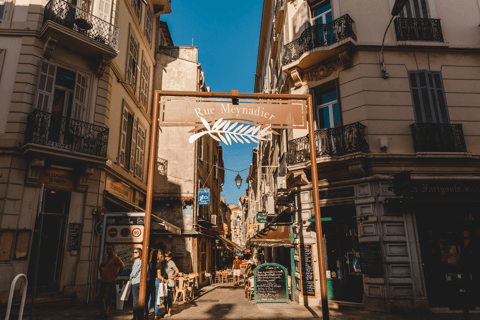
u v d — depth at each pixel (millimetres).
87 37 10633
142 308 4945
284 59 12289
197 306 9570
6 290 8312
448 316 7797
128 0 13844
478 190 9211
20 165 9250
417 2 11156
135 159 14867
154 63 18578
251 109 6012
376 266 8734
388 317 7734
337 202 9922
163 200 17234
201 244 18812
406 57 10562
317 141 10203
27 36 10156
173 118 5840
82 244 10055
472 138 9953
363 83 10188
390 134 9836
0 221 8648
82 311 8102
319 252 5434
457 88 10406
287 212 11828
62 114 10641
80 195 10414
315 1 12125
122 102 13273
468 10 11148
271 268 10461
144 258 5113
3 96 9633
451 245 9148
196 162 17922
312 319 7535
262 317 7777
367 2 11000
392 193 9250
